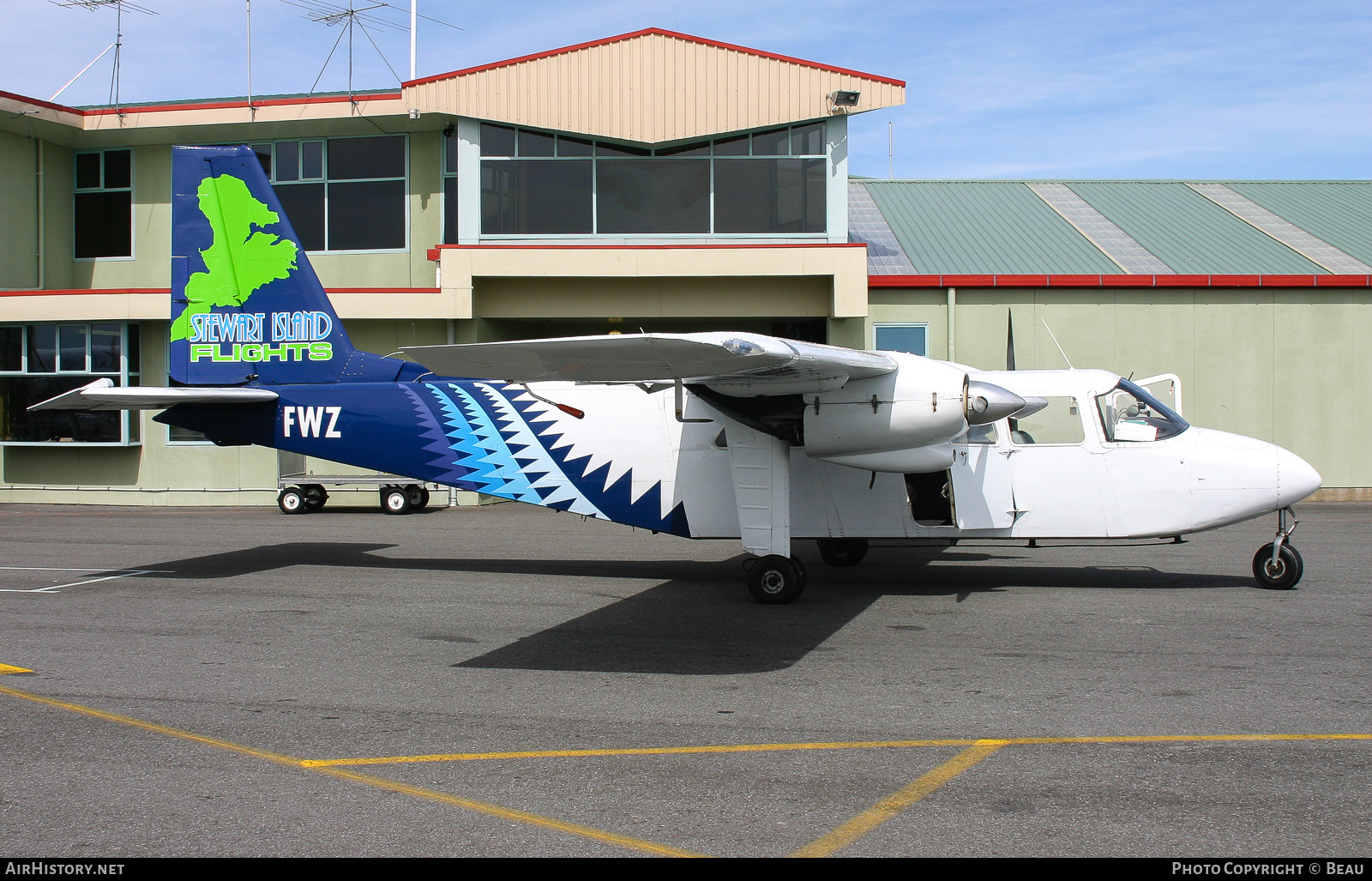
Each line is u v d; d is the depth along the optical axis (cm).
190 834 400
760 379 789
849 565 1094
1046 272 1902
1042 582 985
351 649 714
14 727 538
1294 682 611
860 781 452
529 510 1756
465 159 1778
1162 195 2439
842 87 1739
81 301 1844
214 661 678
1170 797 431
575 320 1900
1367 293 1856
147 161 2075
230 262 1105
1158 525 937
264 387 1098
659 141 1752
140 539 1343
